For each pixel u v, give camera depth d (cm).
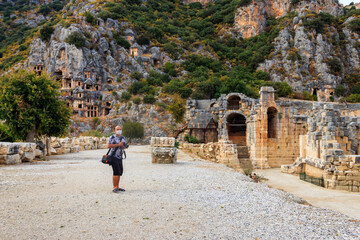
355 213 1439
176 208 786
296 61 12875
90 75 11031
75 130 8675
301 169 3133
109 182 1180
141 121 8069
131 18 14612
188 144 3888
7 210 720
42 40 12562
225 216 734
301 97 11806
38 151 2161
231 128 5159
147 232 593
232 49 15100
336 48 13862
